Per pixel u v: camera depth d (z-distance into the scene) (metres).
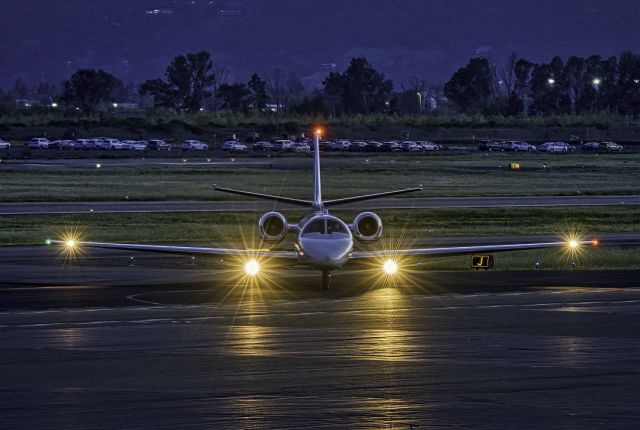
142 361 73.38
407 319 94.12
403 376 68.25
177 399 62.09
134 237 187.38
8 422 56.91
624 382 66.44
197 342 81.38
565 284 124.19
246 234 197.12
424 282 126.81
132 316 96.31
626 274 136.62
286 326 89.81
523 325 90.38
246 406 60.47
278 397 62.50
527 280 129.00
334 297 111.31
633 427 55.94
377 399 62.09
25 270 140.50
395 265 119.88
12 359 74.19
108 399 62.09
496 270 143.50
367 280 129.25
